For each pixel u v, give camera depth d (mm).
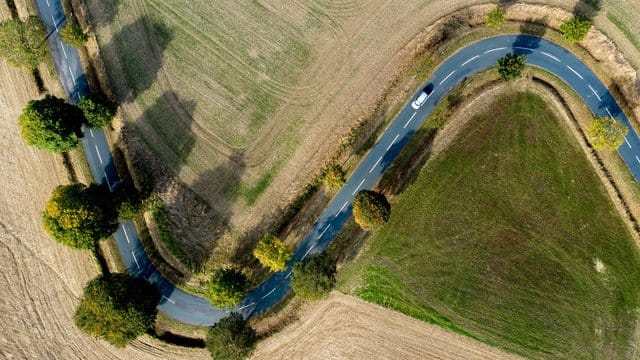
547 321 65562
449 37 67312
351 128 67625
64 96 69500
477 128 66875
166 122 69188
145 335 67500
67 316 68250
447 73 67125
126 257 67938
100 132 69062
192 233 67938
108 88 69250
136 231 68188
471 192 66562
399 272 66500
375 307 66562
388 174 67000
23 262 68750
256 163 68562
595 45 66312
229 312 67312
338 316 66875
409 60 67812
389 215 61969
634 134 65625
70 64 69812
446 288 66312
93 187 63844
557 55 66562
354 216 64812
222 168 68625
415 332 66250
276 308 67062
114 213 64438
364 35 68625
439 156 66875
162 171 68438
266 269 67312
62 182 68688
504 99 66750
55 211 59031
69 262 68500
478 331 65938
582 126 66125
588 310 65438
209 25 69812
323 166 67562
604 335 64938
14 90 69688
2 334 68250
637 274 65125
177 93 69500
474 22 67938
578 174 65875
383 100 67625
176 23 69938
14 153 69188
